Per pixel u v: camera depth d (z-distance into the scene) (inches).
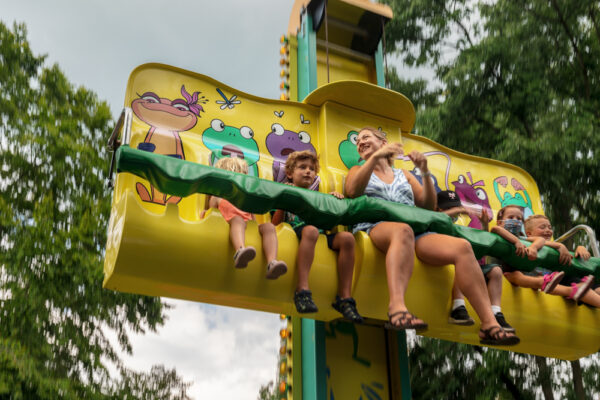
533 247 203.2
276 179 214.1
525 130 475.5
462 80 486.6
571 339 212.4
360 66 290.7
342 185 215.5
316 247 174.6
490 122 470.0
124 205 151.3
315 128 232.4
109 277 153.4
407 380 218.5
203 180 157.3
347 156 227.0
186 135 204.8
